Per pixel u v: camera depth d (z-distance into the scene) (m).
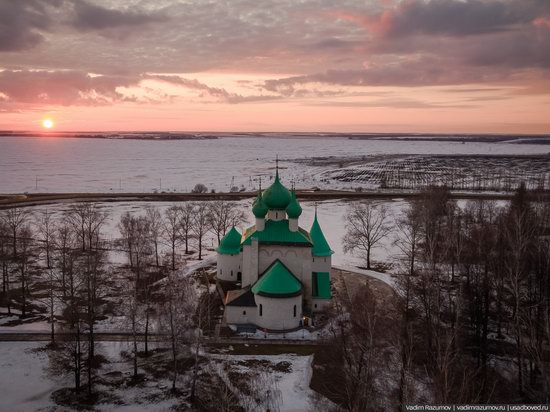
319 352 57.91
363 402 40.25
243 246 70.94
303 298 69.19
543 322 51.56
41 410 46.09
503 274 63.19
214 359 56.09
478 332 56.50
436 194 118.38
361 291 70.62
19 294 76.44
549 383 41.16
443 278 76.31
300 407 46.06
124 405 47.06
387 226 127.75
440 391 36.34
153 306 67.62
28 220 128.38
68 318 62.28
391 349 50.97
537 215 94.44
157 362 55.59
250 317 65.62
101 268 87.44
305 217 145.00
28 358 55.75
